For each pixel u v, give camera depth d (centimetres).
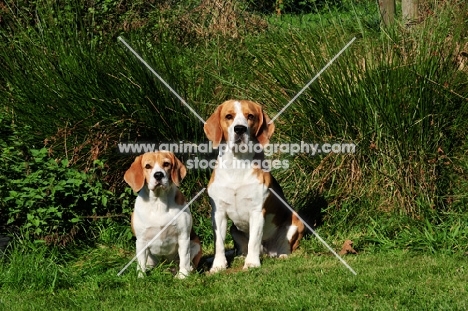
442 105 754
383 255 671
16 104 767
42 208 671
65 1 872
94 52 784
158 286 594
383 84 757
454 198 738
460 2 820
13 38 813
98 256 676
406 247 685
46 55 780
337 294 554
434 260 639
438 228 702
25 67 784
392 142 750
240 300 547
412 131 746
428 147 751
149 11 1038
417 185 737
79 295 578
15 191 675
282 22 975
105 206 711
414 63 759
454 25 798
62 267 634
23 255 643
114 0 966
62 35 797
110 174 741
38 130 744
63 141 733
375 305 523
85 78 751
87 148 734
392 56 771
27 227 666
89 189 702
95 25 884
